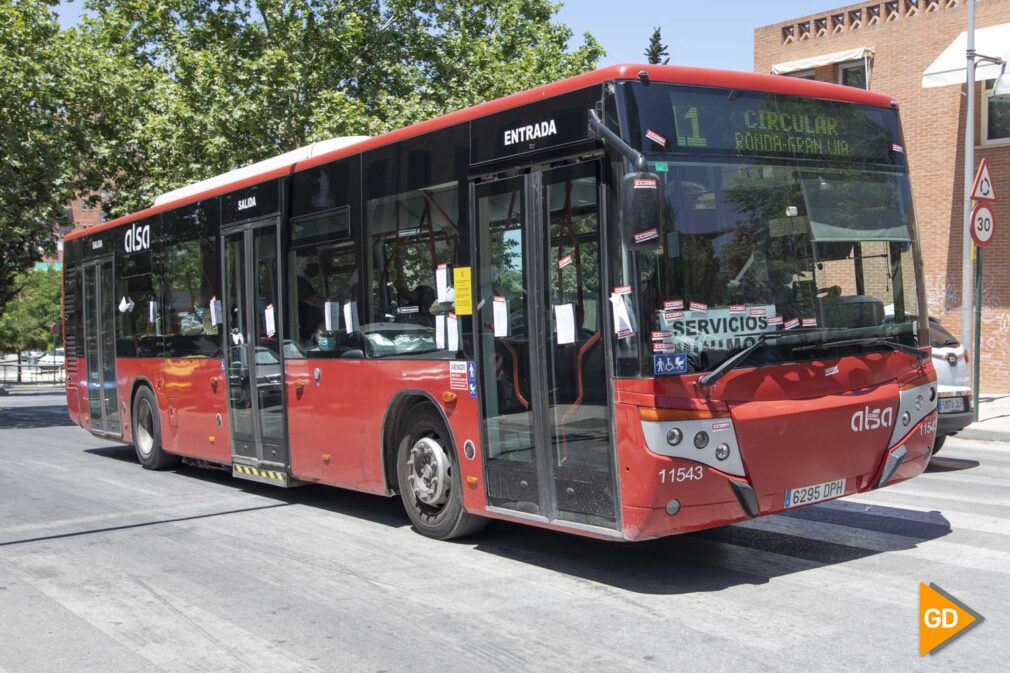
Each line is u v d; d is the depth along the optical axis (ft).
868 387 20.22
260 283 31.01
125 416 41.50
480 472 22.06
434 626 17.33
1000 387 61.57
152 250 38.50
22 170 69.41
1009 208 60.85
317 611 18.53
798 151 20.11
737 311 18.57
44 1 71.05
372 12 88.89
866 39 68.33
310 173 28.53
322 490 33.09
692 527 18.03
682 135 18.62
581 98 19.15
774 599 18.22
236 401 32.55
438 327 23.24
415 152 24.13
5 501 32.35
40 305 171.63
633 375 17.75
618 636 16.35
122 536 26.14
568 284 19.43
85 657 16.29
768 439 18.54
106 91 73.00
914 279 21.70
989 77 56.39
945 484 30.53
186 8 88.69
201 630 17.60
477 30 97.76
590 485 18.95
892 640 15.70
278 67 79.66
